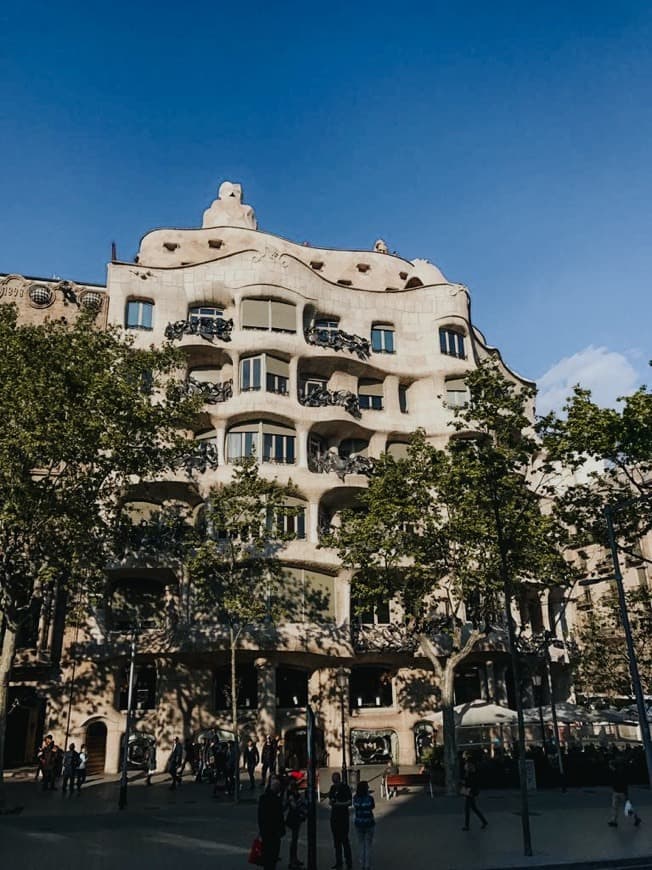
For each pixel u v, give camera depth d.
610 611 45.91
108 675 36.31
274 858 13.46
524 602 44.31
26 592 29.50
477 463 25.17
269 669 36.06
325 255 53.34
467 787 20.69
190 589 36.34
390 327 46.56
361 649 37.94
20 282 41.50
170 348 30.62
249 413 39.53
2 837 18.92
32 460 25.73
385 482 31.52
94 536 29.73
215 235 50.56
